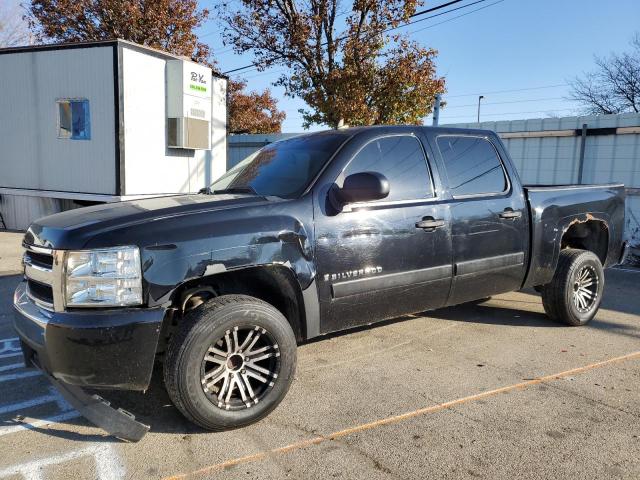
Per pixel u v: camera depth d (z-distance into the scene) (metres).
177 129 12.61
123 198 11.74
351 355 4.62
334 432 3.29
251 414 3.28
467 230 4.43
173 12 19.25
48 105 12.39
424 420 3.44
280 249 3.39
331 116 14.48
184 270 3.06
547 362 4.48
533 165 12.16
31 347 3.16
